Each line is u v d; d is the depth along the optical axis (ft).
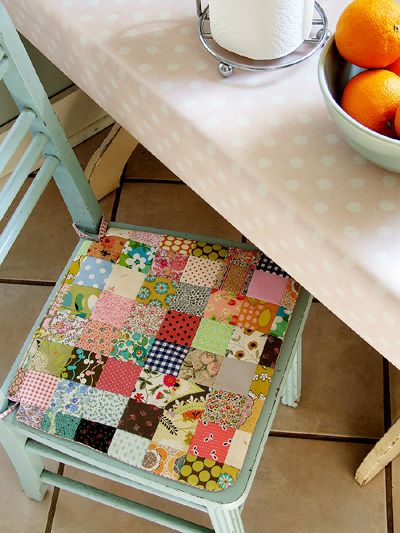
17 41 2.56
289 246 2.44
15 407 3.11
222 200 2.69
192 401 3.00
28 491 4.13
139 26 2.79
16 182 2.80
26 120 2.76
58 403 3.04
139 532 4.12
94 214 3.37
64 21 2.86
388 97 2.16
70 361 3.12
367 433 4.31
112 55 2.72
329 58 2.29
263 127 2.46
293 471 4.25
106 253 3.38
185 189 5.33
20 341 4.80
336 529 4.07
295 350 3.21
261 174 2.35
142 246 3.40
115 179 5.23
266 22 2.43
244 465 2.86
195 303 3.22
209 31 2.74
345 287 2.29
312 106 2.50
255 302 3.20
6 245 2.83
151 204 5.28
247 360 3.07
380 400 4.41
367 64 2.24
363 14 2.15
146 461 2.89
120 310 3.23
